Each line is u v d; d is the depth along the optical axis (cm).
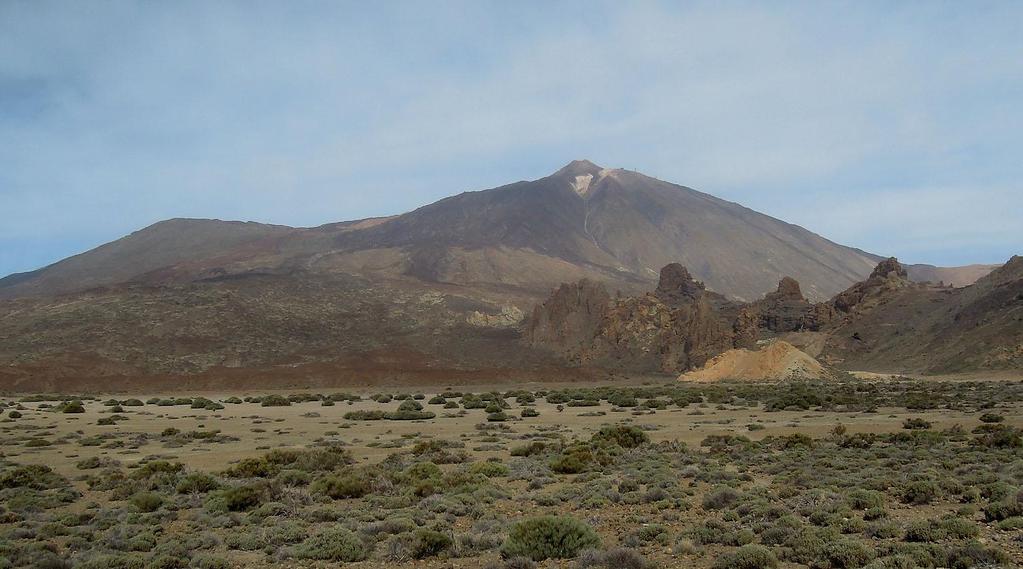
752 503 2153
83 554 1833
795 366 13988
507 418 6950
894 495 2327
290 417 7506
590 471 3172
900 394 9138
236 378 14312
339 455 3791
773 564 1498
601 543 1698
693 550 1688
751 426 5372
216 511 2478
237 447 4712
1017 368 13888
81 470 3694
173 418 7412
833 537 1672
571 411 7806
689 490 2583
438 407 8831
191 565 1738
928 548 1518
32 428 6106
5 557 1762
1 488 3058
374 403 9875
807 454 3544
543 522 1717
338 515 2319
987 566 1401
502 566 1597
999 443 3616
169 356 16575
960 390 9762
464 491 2672
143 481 3092
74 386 13212
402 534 1892
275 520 2294
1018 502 1886
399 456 3856
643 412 7362
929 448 3684
